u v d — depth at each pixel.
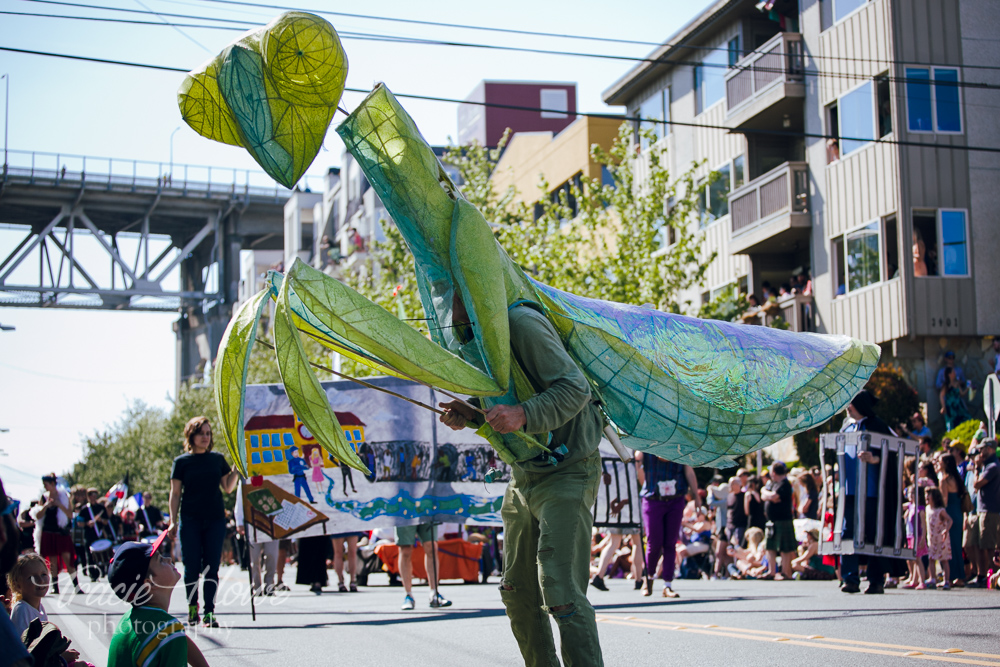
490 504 9.73
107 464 64.25
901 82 22.70
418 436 9.67
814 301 25.44
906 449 9.93
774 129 28.30
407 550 9.98
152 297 63.16
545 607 4.09
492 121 61.66
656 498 10.17
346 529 9.34
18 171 57.03
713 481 21.23
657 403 4.80
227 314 66.12
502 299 4.17
